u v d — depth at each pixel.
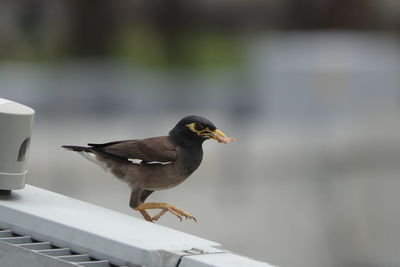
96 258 3.85
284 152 22.22
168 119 26.53
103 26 30.59
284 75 28.22
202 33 35.41
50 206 4.35
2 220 4.23
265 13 38.06
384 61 30.11
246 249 14.91
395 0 37.41
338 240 16.69
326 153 22.31
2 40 29.64
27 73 26.95
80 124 24.64
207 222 15.90
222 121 27.11
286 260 14.97
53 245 4.01
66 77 26.86
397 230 17.52
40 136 21.91
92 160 6.13
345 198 18.84
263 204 17.58
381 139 24.05
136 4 32.91
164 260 3.68
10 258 3.85
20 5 30.14
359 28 38.00
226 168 20.22
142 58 31.31
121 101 26.64
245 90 28.34
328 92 28.44
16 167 4.43
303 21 38.53
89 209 4.39
